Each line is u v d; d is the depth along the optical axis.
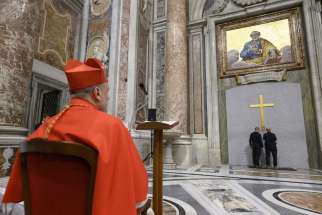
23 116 4.60
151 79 9.80
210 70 9.39
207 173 5.88
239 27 9.30
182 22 8.95
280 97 8.23
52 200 0.92
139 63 8.56
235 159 8.55
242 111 8.74
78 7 8.69
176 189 3.93
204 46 9.74
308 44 7.94
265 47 8.72
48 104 7.29
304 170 6.83
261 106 8.44
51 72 7.12
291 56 8.27
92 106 1.10
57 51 7.48
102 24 8.37
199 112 9.27
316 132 7.53
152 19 10.44
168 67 8.52
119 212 0.89
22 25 4.63
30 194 0.95
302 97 7.93
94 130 0.95
